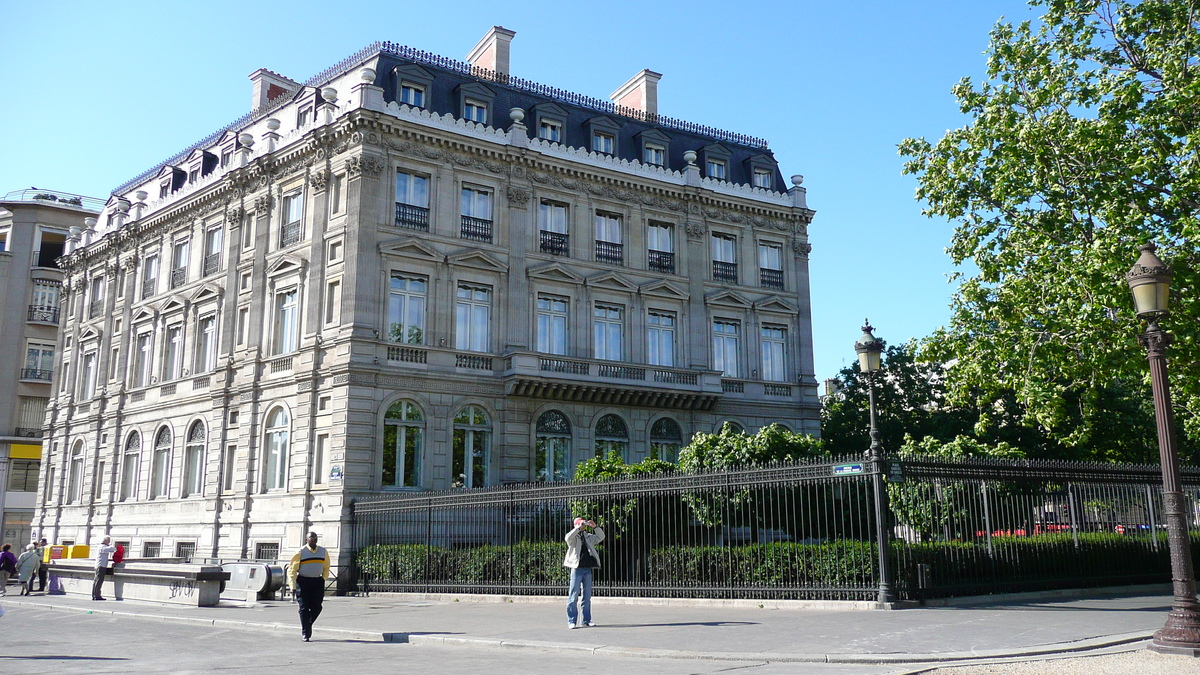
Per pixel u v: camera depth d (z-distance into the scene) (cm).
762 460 2570
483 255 3588
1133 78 2134
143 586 2750
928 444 2758
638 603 2228
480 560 2719
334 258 3438
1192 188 2034
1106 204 2138
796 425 4272
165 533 3928
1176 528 1331
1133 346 2138
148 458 4181
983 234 2431
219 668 1294
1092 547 2264
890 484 2036
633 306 3947
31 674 1223
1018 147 2277
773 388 4241
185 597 2541
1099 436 3922
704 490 2280
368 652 1503
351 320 3284
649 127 4194
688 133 4409
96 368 4772
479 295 3628
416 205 3522
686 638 1511
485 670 1249
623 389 3725
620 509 2458
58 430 4922
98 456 4531
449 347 3475
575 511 2547
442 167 3588
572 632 1653
